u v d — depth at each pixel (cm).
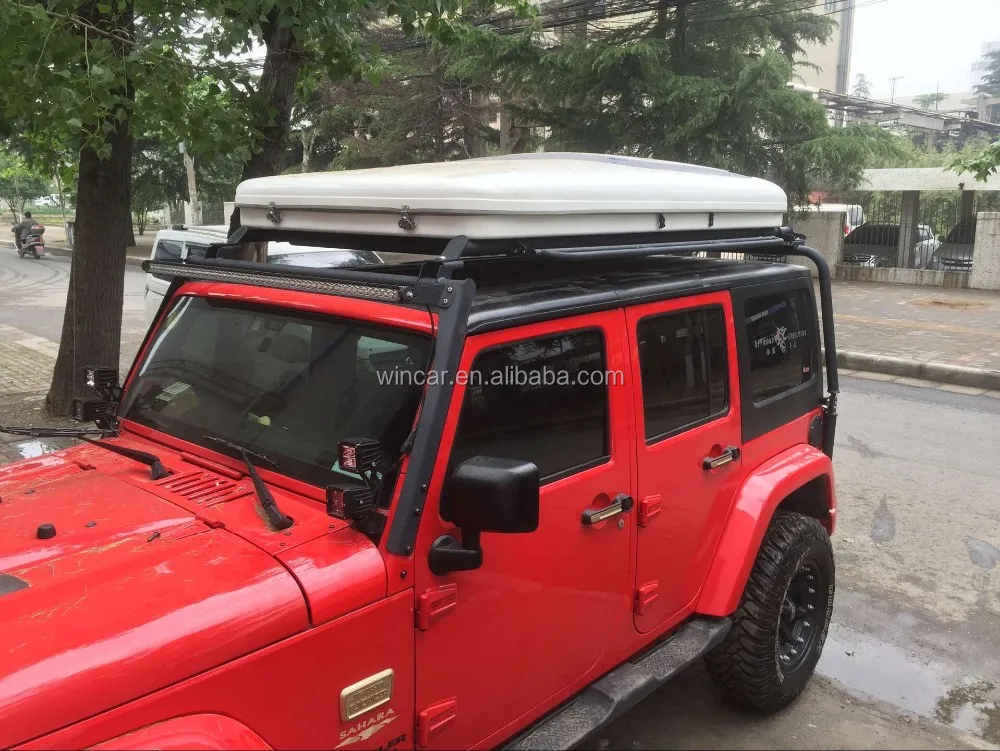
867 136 1705
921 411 913
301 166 2762
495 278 276
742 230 334
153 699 160
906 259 2019
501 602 225
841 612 459
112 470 248
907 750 334
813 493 381
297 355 239
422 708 209
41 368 1052
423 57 2275
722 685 339
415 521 198
